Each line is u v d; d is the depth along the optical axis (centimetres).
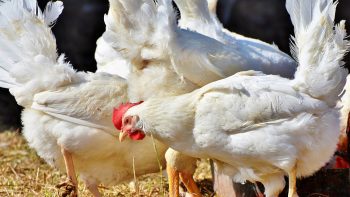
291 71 746
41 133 756
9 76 761
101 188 845
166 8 668
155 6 670
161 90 680
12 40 755
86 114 735
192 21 772
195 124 646
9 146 1045
